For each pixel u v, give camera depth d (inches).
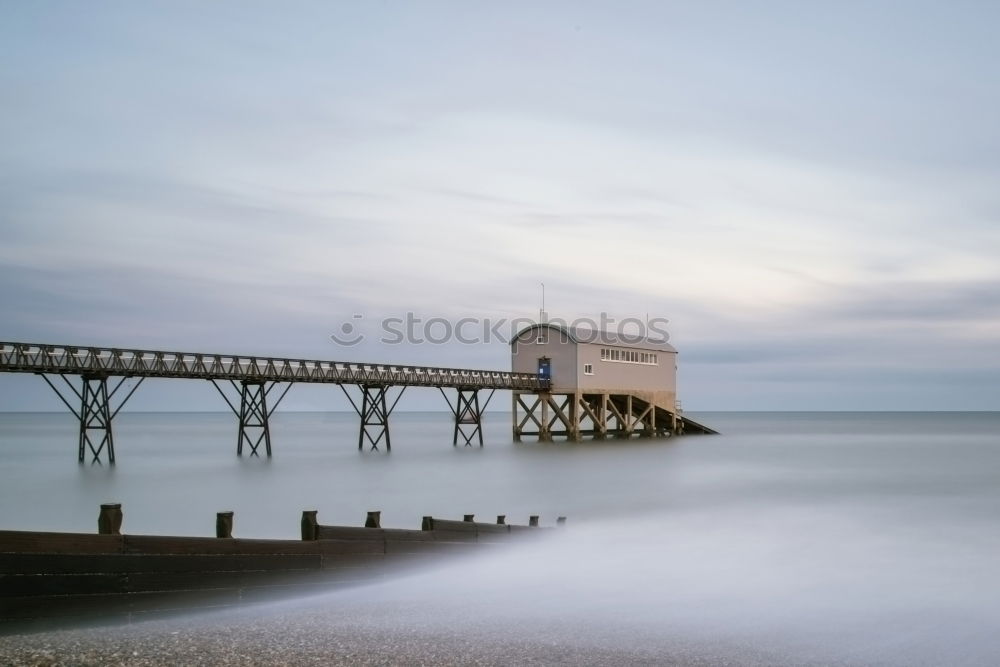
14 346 1620.3
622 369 2987.2
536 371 2829.7
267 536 1008.2
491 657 447.2
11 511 1243.8
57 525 1109.7
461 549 745.6
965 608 599.8
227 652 430.3
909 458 2497.5
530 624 522.9
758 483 1694.1
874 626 549.0
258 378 2009.1
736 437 4079.7
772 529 1026.7
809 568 751.7
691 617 558.9
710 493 1508.4
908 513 1208.8
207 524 1123.3
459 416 2699.3
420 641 470.6
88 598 454.6
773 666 460.4
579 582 667.4
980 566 766.5
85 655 411.8
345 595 588.4
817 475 1866.4
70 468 1959.9
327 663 421.7
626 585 660.7
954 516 1167.0
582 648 473.4
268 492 1481.3
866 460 2390.5
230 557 520.4
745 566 757.9
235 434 4793.3
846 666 466.0
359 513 1229.1
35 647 418.6
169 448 3031.5
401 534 667.4
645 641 494.3
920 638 523.5
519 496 1454.2
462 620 526.3
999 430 5521.7
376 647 454.6
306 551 574.6
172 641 444.5
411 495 1459.2
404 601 576.1
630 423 3053.6
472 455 2389.3
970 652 496.4
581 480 1732.3
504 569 715.4
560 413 2854.3
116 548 465.4
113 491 1486.2
